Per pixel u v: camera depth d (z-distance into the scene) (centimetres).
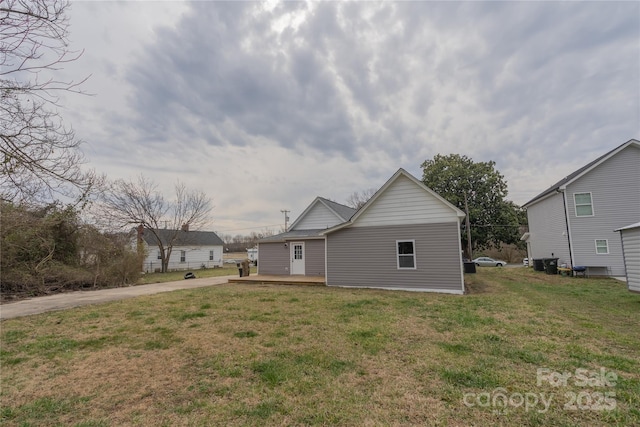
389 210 1254
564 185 1623
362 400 321
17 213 1021
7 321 753
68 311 875
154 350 507
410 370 399
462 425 273
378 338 539
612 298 930
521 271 2011
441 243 1160
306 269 1722
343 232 1329
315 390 346
